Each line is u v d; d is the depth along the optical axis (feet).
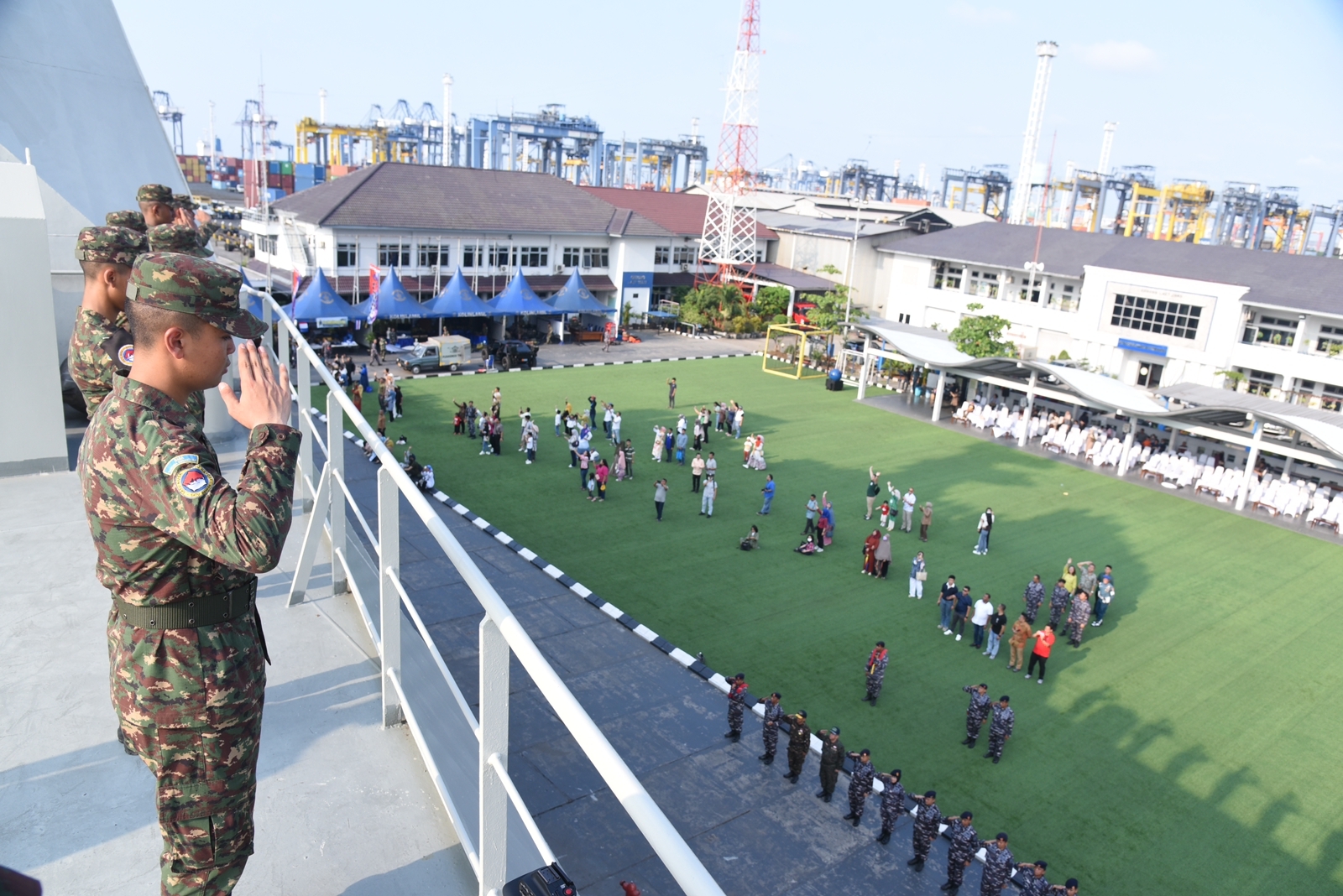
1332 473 128.88
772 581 86.99
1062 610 81.20
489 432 119.96
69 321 32.37
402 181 193.88
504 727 9.22
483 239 196.34
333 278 178.91
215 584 8.66
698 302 218.79
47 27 48.29
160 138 55.93
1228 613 88.17
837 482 118.83
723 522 101.76
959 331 161.58
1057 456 137.69
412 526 89.45
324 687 15.62
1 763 13.16
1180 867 52.95
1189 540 107.34
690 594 83.20
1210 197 378.12
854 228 237.25
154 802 12.60
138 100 54.44
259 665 9.30
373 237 182.29
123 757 13.50
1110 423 150.30
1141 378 179.83
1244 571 98.99
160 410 8.31
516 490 107.76
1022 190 297.33
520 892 8.63
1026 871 48.80
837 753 55.21
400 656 15.93
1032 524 108.37
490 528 92.84
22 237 23.68
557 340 203.10
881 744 62.64
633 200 238.68
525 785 54.29
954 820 50.70
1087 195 397.19
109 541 8.14
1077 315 186.09
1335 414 121.08
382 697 14.39
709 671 68.95
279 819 12.18
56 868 11.23
